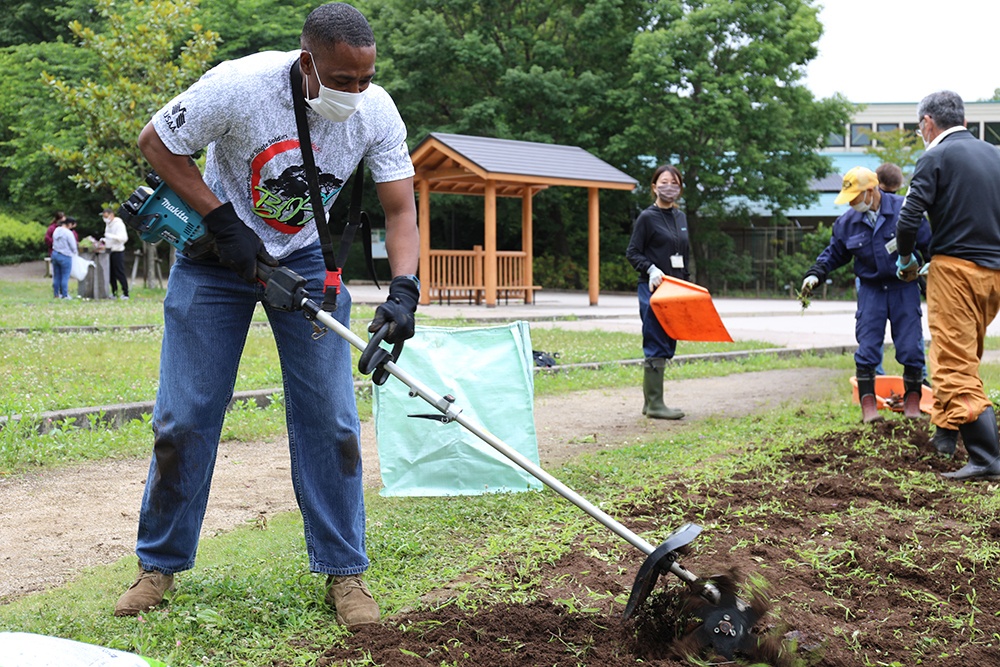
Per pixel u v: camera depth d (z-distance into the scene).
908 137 38.12
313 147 3.49
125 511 5.23
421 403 5.55
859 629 3.54
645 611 3.43
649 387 8.27
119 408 7.62
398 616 3.66
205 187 3.46
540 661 3.22
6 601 3.86
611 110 35.34
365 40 3.25
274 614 3.60
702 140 34.88
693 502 5.30
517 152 24.05
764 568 4.12
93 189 22.75
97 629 3.44
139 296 23.33
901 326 7.52
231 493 5.64
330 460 3.69
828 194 41.62
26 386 8.51
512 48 35.53
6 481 5.81
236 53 37.06
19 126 38.56
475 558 4.31
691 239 36.56
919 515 5.11
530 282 24.56
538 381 10.25
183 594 3.73
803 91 34.88
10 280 32.22
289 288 3.46
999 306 6.09
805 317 21.66
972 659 3.31
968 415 5.90
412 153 23.36
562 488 3.39
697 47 33.44
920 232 7.16
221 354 3.67
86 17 41.56
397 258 3.68
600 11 34.25
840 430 7.27
